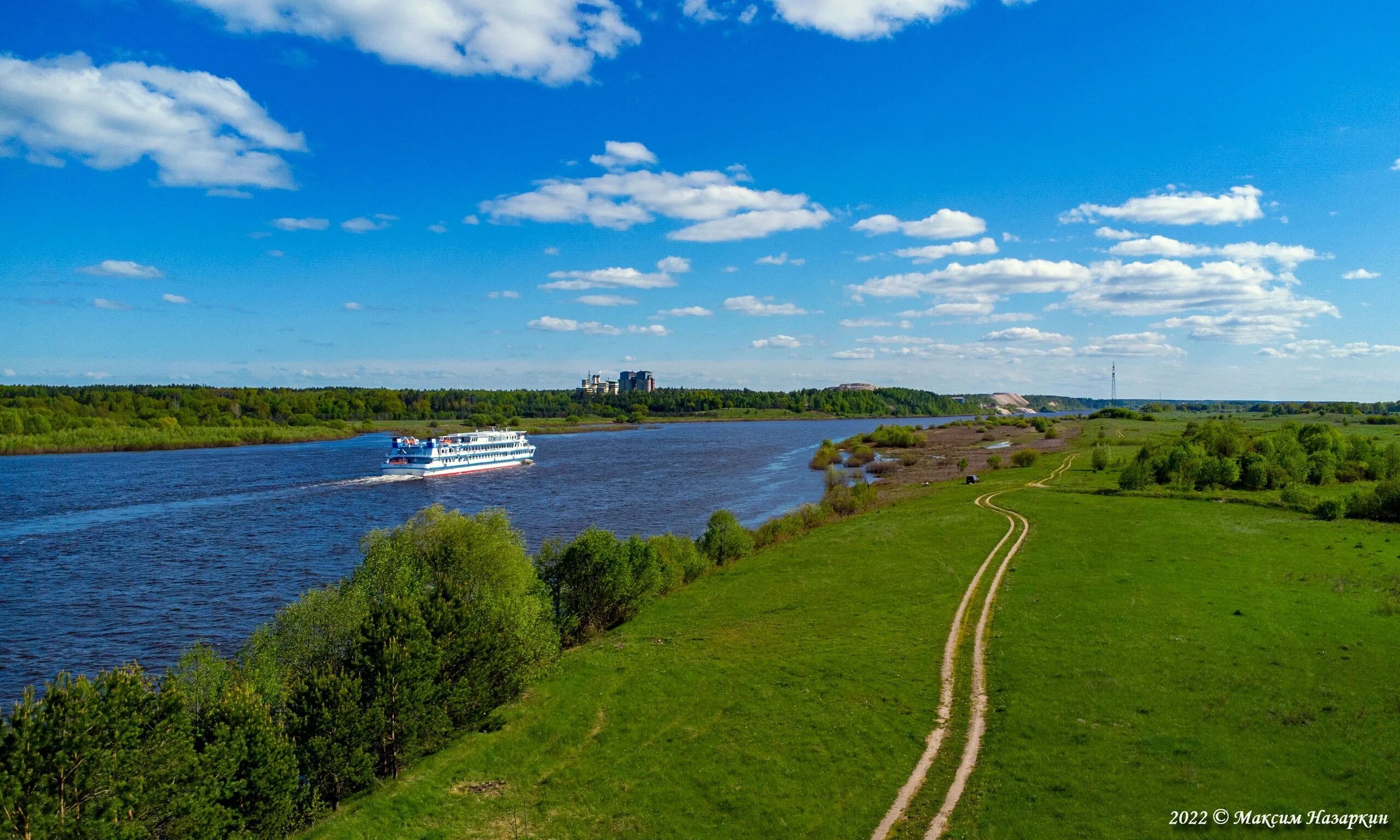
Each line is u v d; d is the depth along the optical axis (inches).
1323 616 1722.4
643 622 2253.9
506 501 4891.7
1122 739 1230.3
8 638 2356.1
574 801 1219.9
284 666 1427.2
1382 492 2874.0
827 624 2011.6
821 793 1171.3
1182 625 1727.4
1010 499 3831.2
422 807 1218.0
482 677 1545.3
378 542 1835.6
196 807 1010.1
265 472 6491.1
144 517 4340.6
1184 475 3853.3
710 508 4645.7
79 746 925.8
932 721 1375.5
